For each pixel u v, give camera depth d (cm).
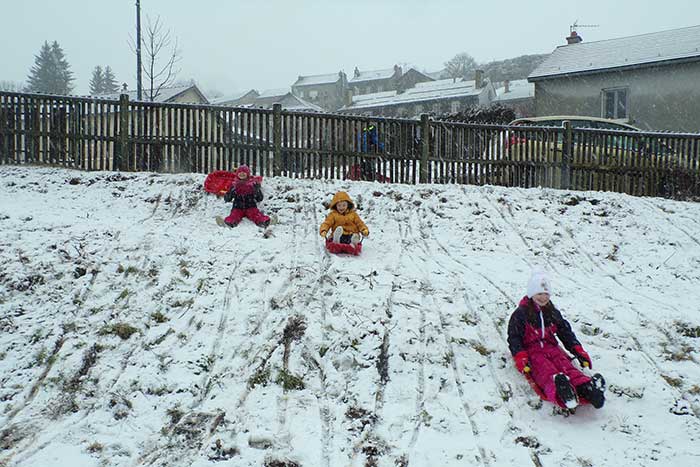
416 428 472
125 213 874
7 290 614
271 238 809
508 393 515
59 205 884
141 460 435
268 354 548
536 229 899
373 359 546
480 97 5597
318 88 9144
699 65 2488
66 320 587
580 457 446
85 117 1065
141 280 658
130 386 509
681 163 1147
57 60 9481
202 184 988
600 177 1131
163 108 1062
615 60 2733
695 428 477
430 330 587
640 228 924
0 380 511
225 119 1065
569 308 642
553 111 2883
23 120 1068
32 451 438
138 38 1962
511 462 440
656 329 607
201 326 589
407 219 922
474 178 1097
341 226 775
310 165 1073
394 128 1085
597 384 474
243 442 451
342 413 486
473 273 728
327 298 633
